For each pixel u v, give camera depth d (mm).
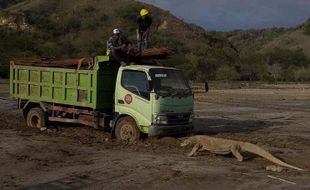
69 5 118938
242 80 80875
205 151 14328
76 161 12766
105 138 16672
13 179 10969
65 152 13766
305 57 112938
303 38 160875
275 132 19984
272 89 52250
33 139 15672
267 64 97688
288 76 86625
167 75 15977
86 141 15805
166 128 15500
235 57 94938
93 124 16953
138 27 18469
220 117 24953
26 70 18875
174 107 15703
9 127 18547
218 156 13812
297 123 23250
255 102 34562
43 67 18297
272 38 182375
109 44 17078
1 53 65938
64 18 107312
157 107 15305
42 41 85562
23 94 19078
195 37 112312
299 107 31391
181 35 110438
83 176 11227
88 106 16797
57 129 18562
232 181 10852
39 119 18594
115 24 105688
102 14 110625
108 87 16875
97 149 14383
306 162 13477
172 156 13570
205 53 93125
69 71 17344
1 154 13250
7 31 85750
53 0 120188
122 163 12484
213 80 76000
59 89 17781
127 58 16516
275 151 15008
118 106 16203
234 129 20625
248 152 13938
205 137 14109
